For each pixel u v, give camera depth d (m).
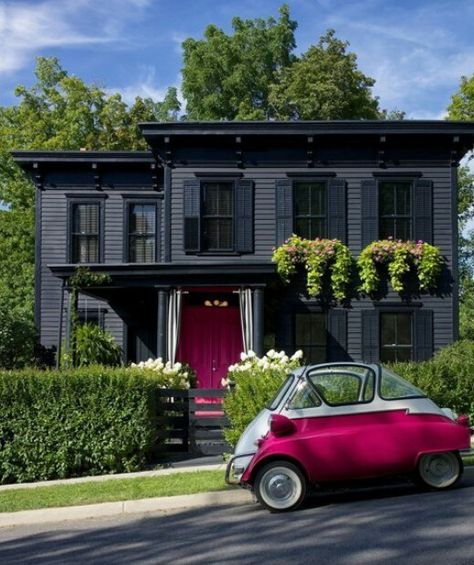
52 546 7.91
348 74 34.59
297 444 8.82
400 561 6.20
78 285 17.55
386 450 8.96
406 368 13.53
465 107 32.72
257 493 8.80
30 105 34.53
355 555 6.49
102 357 17.98
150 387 12.62
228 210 19.48
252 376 13.12
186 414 13.81
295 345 19.08
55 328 21.09
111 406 12.27
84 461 12.21
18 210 33.44
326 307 19.14
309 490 9.54
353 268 19.17
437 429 9.13
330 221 19.31
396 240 19.23
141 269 17.45
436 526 7.29
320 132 19.05
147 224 21.58
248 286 17.62
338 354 19.03
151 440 12.57
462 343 16.59
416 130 19.02
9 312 19.83
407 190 19.45
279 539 7.34
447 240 19.31
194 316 20.23
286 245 18.98
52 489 10.79
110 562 6.97
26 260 32.50
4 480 11.97
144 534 8.16
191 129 19.00
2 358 19.17
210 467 12.17
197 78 38.25
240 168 19.50
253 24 39.88
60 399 12.16
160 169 21.44
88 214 21.58
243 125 19.03
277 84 37.31
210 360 20.11
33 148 32.78
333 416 9.03
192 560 6.77
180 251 19.28
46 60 34.97
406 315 19.23
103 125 33.81
